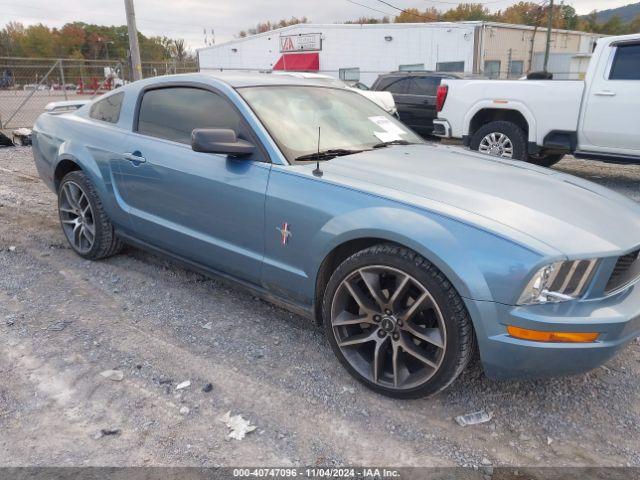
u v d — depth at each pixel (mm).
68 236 4555
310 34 31469
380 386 2688
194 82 3582
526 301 2264
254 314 3570
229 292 3898
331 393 2734
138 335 3262
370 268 2623
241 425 2482
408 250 2518
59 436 2389
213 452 2312
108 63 17094
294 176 2900
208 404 2627
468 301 2320
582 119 7441
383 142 3619
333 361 3025
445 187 2748
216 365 2961
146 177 3672
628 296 2465
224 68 36219
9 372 2842
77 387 2732
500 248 2289
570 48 38188
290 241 2893
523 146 8141
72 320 3426
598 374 2971
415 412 2609
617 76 7066
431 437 2439
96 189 4113
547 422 2561
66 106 5336
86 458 2264
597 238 2400
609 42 7117
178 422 2494
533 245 2262
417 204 2537
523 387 2828
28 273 4156
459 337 2400
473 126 8844
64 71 16484
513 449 2379
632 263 2525
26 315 3475
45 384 2750
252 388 2762
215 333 3307
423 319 2613
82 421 2486
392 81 13133
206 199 3281
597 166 9781
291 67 32562
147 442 2363
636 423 2570
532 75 9266
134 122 3916
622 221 2658
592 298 2354
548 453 2359
